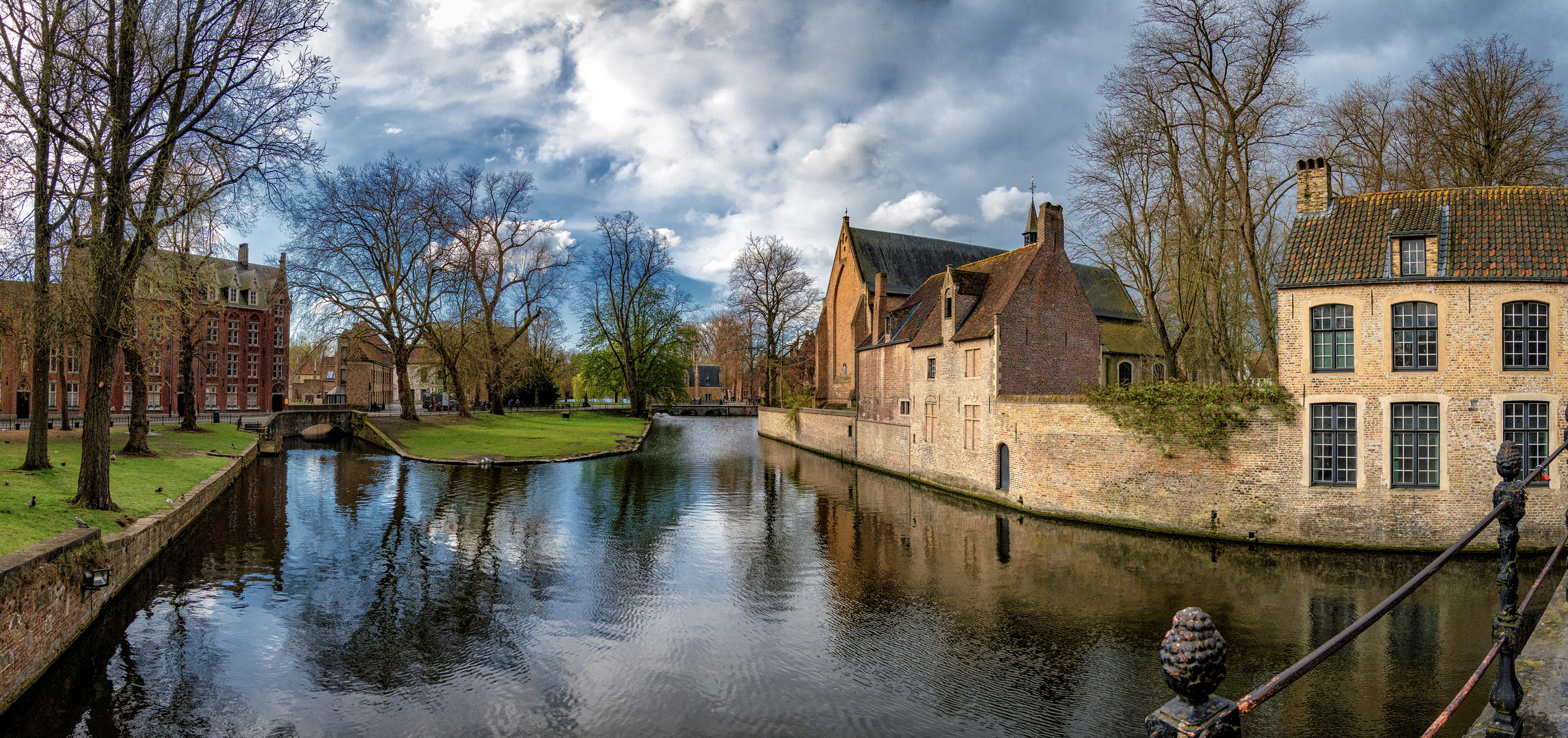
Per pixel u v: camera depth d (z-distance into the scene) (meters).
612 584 16.94
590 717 10.62
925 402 33.84
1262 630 14.12
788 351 71.62
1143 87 26.39
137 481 21.88
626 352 73.12
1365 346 19.83
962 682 11.96
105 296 17.05
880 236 54.66
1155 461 22.69
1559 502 18.75
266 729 10.10
